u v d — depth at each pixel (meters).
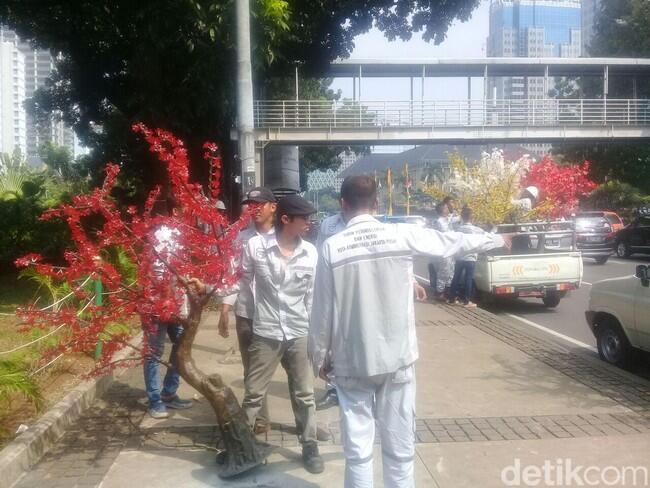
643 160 43.56
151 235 4.37
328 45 23.09
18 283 14.68
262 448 4.58
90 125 26.08
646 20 45.06
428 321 10.49
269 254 4.60
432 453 4.84
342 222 5.86
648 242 23.47
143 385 6.69
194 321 4.45
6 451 4.53
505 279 12.01
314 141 32.66
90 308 5.02
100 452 4.90
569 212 12.83
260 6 13.91
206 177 19.80
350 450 3.61
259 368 4.69
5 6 19.08
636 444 5.00
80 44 20.89
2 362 5.51
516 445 4.99
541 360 7.69
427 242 3.64
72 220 4.42
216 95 16.25
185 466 4.64
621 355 7.56
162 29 15.12
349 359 3.57
